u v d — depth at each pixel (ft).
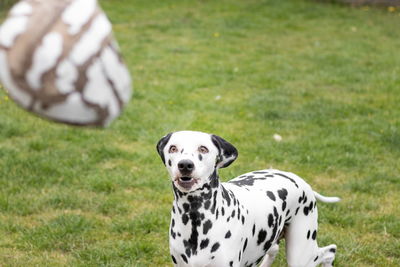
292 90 39.60
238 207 14.29
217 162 13.73
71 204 23.43
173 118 33.45
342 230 21.91
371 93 39.34
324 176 26.63
